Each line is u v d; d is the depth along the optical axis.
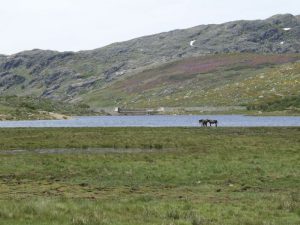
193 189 31.70
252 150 54.09
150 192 30.47
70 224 20.22
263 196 28.48
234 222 21.22
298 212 23.53
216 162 43.94
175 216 22.31
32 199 26.20
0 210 21.95
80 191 30.52
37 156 49.44
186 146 61.06
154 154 51.28
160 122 178.75
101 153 53.94
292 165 41.25
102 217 21.45
